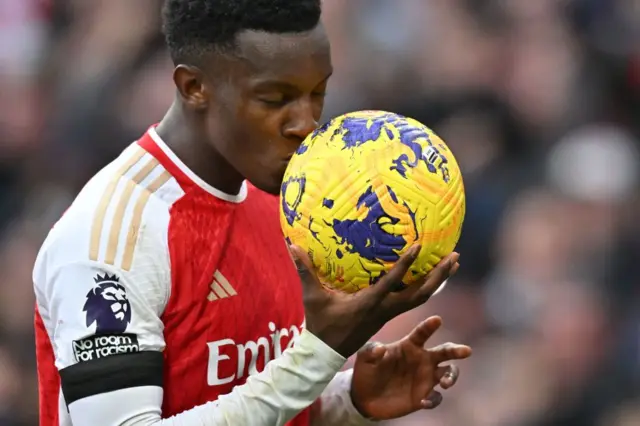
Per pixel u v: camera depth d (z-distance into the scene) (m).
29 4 33.22
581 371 23.44
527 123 29.78
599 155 28.41
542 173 28.17
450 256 11.13
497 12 31.61
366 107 29.72
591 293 24.41
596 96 30.72
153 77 27.08
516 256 25.33
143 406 11.27
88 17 30.75
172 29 12.06
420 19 30.98
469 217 27.08
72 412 11.41
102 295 11.37
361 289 11.13
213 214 12.32
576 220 26.05
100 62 28.09
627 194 27.70
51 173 27.81
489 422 22.84
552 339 23.73
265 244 12.88
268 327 12.65
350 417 13.67
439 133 29.48
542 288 24.61
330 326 11.09
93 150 27.03
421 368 13.41
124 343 11.32
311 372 11.17
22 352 23.84
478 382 23.38
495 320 24.77
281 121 11.70
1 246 27.83
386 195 10.95
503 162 28.59
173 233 11.94
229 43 11.62
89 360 11.29
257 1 11.48
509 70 30.72
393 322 23.48
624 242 25.89
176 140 12.30
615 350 23.94
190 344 11.96
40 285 11.97
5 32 32.41
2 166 29.38
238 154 11.91
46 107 30.28
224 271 12.25
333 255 11.04
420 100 29.97
